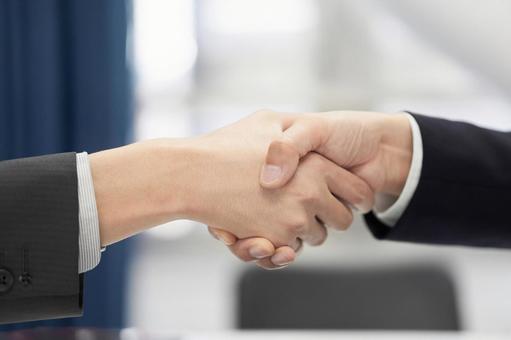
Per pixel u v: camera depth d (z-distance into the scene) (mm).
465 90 2070
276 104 2105
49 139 1971
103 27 1963
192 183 907
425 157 979
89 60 1970
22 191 771
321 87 2096
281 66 2104
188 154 914
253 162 954
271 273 1536
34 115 1973
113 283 1946
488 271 2043
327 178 1013
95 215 841
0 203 760
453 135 1003
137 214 864
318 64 2098
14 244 759
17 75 1969
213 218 936
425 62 2074
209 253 2111
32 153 1985
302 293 1525
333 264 1562
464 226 995
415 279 1533
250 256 988
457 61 2053
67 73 1995
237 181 945
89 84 1971
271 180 948
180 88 2107
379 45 2082
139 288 2068
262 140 979
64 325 1930
